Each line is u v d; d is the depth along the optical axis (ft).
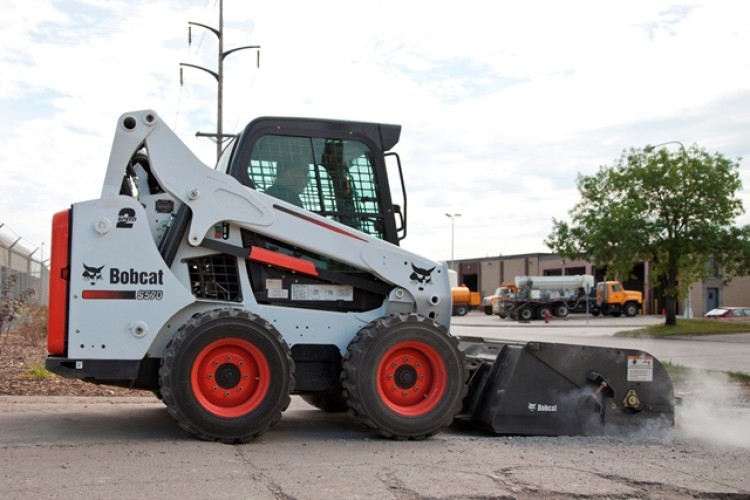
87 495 15.80
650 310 199.93
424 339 23.30
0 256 60.08
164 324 22.02
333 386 24.00
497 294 171.83
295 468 18.80
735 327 111.75
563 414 24.59
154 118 22.45
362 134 25.31
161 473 17.80
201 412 21.43
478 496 16.62
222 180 22.95
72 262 21.47
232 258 23.44
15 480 16.87
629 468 19.79
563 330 117.60
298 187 24.56
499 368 25.12
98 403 29.68
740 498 17.70
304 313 23.82
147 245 21.97
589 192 112.16
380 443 22.70
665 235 106.93
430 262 24.82
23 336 55.26
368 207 25.14
